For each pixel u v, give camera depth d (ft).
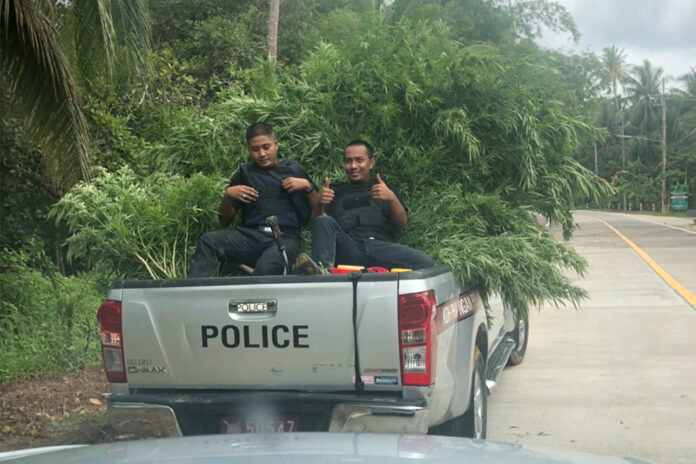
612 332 32.35
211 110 21.29
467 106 18.65
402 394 12.92
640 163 266.16
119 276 17.98
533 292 17.04
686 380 23.38
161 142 20.95
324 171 19.20
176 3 70.54
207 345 13.60
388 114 18.22
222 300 13.51
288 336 13.24
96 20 28.81
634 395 21.76
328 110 19.20
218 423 13.56
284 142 19.39
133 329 13.93
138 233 17.58
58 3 28.63
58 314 31.37
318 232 16.49
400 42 19.13
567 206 19.88
